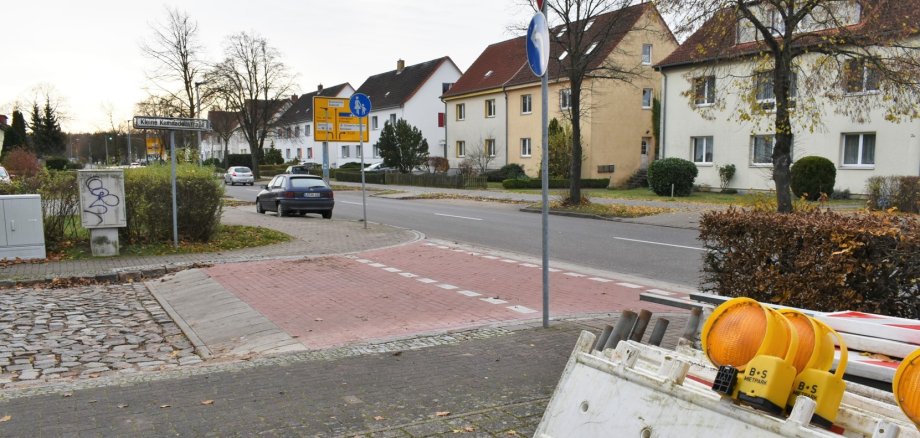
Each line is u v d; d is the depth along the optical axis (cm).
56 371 582
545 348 597
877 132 2433
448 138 5306
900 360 343
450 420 423
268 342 664
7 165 4738
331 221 1942
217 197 1387
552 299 846
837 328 376
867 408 265
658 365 304
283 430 408
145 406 453
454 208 2575
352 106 1708
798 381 241
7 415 436
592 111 3775
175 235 1302
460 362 556
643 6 2250
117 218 1218
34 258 1170
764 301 585
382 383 501
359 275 1020
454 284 946
